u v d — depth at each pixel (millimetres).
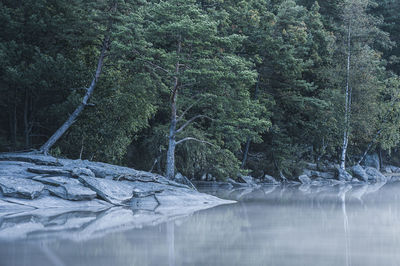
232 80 25016
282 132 40906
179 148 29641
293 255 10461
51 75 25203
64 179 18594
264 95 37469
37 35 26859
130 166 31750
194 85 26328
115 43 23594
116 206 18688
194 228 14070
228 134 29297
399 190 30828
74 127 26516
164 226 14336
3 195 16734
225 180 31281
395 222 15828
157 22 25422
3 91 25891
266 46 35219
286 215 17406
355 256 10414
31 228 13492
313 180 39562
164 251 10656
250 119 27797
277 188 32156
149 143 30828
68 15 26594
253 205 20812
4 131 28734
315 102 38781
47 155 23516
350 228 14430
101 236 12438
